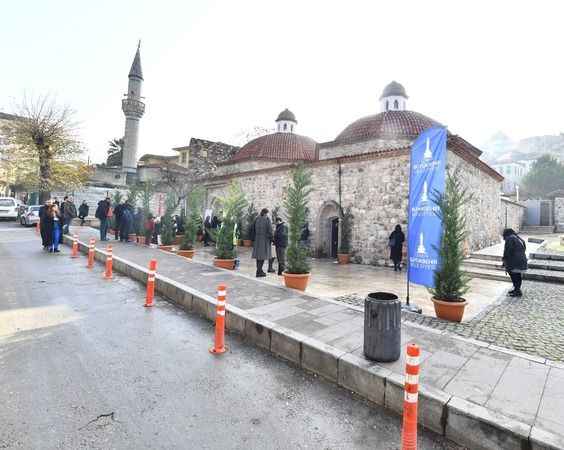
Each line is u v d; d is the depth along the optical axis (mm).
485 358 4086
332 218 15406
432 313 6504
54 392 3348
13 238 15383
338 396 3639
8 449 2535
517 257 7781
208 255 13789
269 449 2709
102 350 4391
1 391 3322
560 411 2965
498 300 7598
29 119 24859
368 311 3961
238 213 11062
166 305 6711
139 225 16734
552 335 5195
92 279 8469
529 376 3629
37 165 25062
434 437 3020
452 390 3285
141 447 2643
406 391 2592
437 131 6414
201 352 4578
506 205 25109
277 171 17656
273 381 3893
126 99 32875
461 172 13039
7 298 6422
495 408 2986
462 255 6160
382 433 2994
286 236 9695
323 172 15383
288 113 25281
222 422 3035
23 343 4477
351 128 19266
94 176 31125
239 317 5406
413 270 6727
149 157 41188
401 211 12680
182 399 3371
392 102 19797
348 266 12961
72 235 15711
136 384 3602
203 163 29812
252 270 10539
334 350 4121
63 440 2670
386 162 13234
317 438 2885
